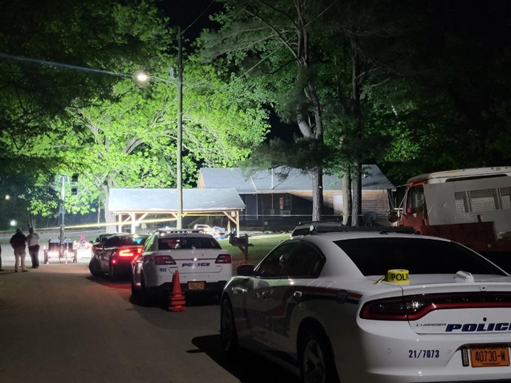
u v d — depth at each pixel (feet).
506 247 44.16
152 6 143.13
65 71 64.34
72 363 27.86
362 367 17.26
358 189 104.17
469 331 17.17
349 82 120.78
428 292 17.25
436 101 93.20
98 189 159.22
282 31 105.91
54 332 35.86
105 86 67.36
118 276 68.49
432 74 88.63
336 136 103.45
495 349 17.22
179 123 91.66
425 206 51.93
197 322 39.34
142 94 146.00
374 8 88.84
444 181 53.36
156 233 50.11
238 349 27.91
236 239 80.74
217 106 148.56
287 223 168.35
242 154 149.48
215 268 46.39
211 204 144.36
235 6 103.14
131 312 43.96
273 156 88.28
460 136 91.66
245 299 26.08
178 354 29.60
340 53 117.91
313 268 21.66
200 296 53.67
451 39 92.84
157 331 36.01
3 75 62.80
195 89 147.64
